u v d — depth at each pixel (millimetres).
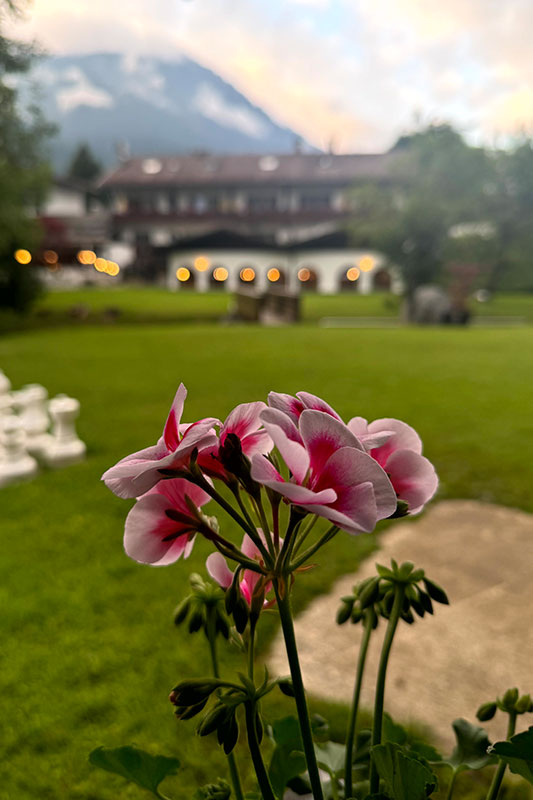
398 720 2566
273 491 756
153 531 823
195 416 8453
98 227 54812
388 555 4094
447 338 19078
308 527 805
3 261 24531
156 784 1075
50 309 30328
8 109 22203
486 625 3299
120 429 7824
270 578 802
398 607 1062
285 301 28547
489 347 16516
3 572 3965
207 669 2902
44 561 4117
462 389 10125
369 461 719
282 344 17516
